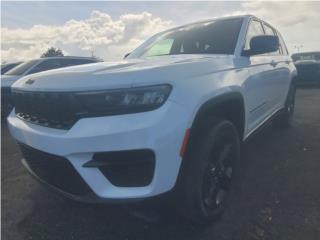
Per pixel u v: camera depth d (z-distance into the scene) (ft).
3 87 24.34
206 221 8.55
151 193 7.03
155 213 7.69
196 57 10.10
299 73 44.04
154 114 6.93
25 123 8.72
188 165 7.86
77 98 7.22
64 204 10.27
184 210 8.06
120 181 7.31
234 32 11.85
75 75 7.69
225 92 8.77
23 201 10.61
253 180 11.51
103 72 7.54
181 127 7.15
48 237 8.59
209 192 8.51
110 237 8.47
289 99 18.16
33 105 8.36
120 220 9.21
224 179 9.21
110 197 7.13
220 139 8.66
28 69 27.25
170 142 7.01
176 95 7.25
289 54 18.84
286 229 8.45
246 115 10.76
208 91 8.05
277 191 10.60
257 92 11.75
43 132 7.73
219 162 8.81
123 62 9.26
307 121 21.01
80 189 7.46
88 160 7.13
